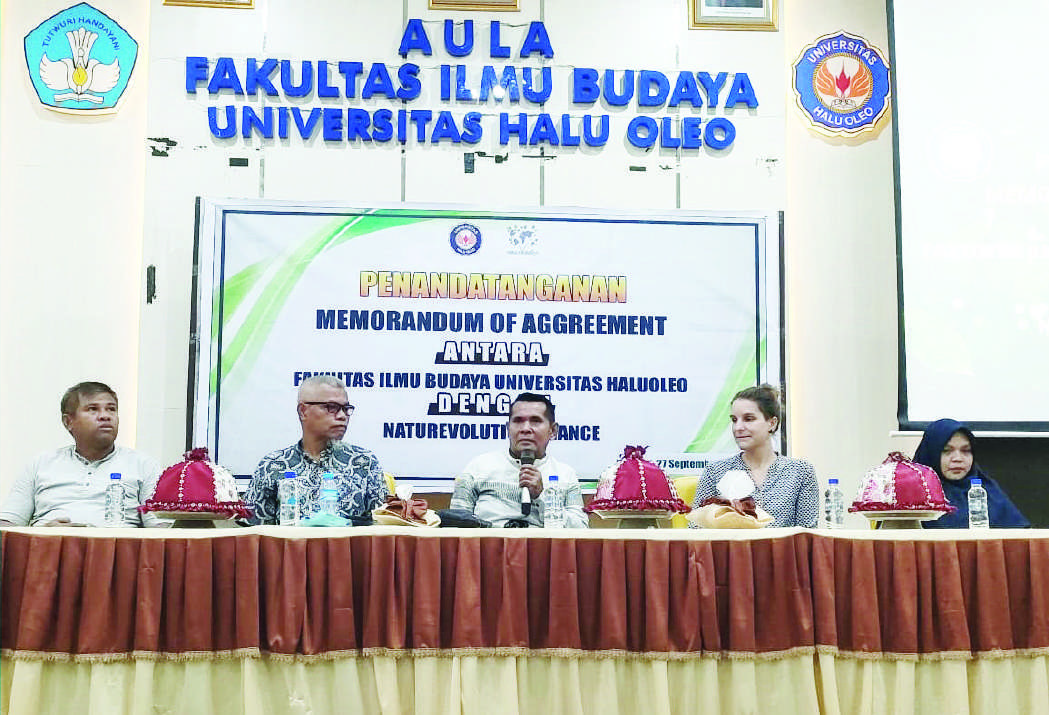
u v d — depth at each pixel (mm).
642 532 3381
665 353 5641
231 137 5590
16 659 3164
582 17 5773
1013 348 5559
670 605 3361
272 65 5633
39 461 4809
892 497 3795
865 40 5812
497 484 4699
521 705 3293
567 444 5574
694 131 5742
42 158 5504
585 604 3346
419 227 5609
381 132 5645
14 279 5434
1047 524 5629
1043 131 5672
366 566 3301
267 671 3248
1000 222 5621
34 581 3197
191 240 5523
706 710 3318
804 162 5785
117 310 5477
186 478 3592
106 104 5559
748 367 5648
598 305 5641
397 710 3238
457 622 3281
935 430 4508
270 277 5523
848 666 3383
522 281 5625
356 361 5531
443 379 5562
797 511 4492
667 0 5781
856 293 5754
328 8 5703
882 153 5789
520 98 5730
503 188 5684
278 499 4355
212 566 3266
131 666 3209
